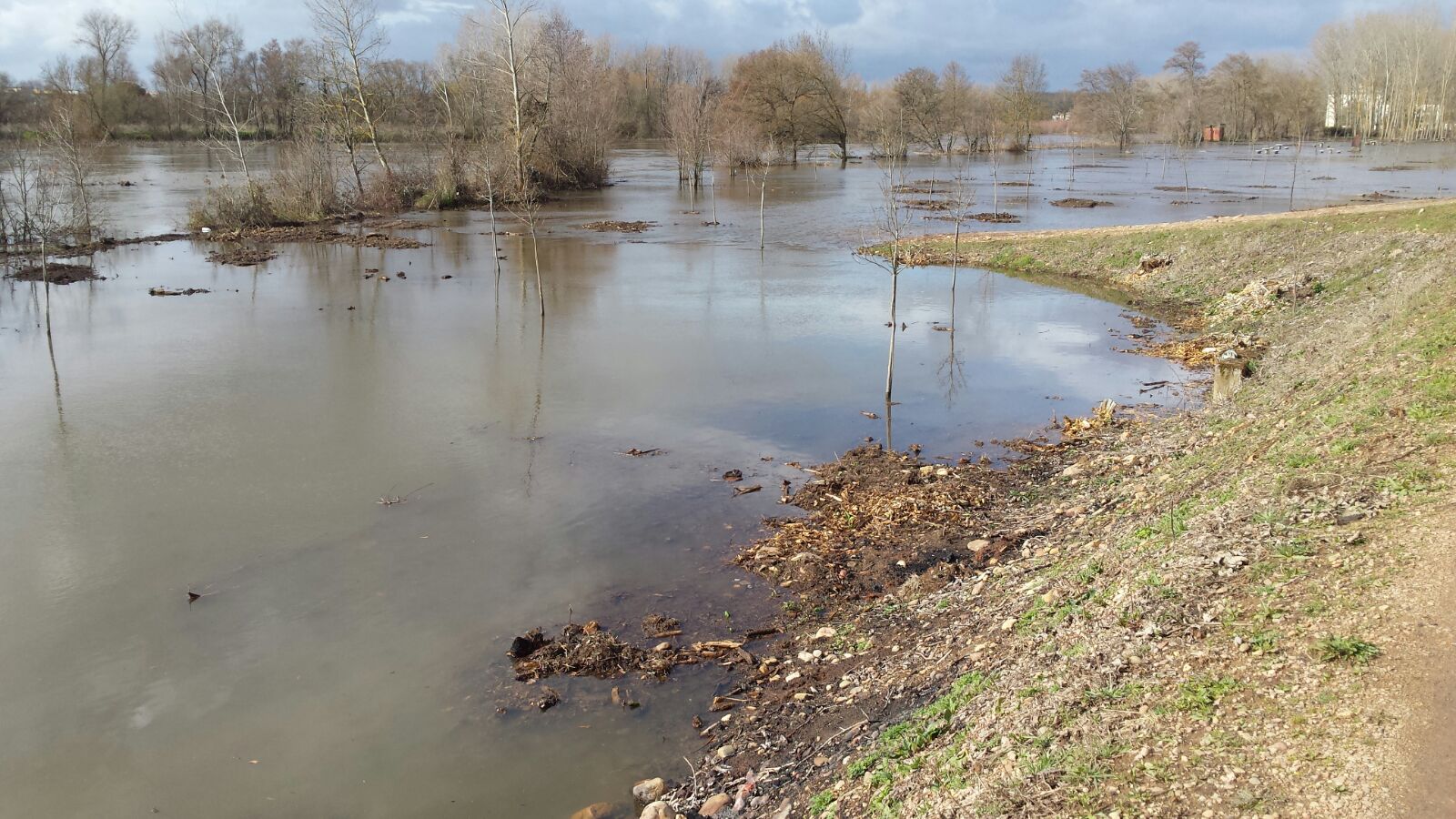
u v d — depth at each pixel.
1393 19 90.38
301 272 30.81
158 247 36.25
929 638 8.45
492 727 7.80
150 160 74.38
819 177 69.56
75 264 32.00
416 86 86.94
